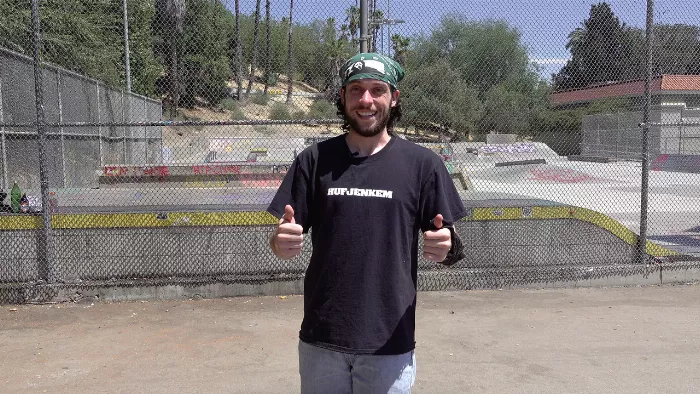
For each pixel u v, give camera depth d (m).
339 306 2.23
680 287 6.72
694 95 27.16
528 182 20.55
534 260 6.84
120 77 18.44
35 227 6.17
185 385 4.14
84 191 9.20
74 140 13.59
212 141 19.48
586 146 27.12
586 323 5.46
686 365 4.45
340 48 8.90
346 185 2.25
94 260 6.34
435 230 2.20
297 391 4.04
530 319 5.59
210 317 5.68
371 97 2.23
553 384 4.12
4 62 10.55
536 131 15.66
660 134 26.98
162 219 6.39
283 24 17.52
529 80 14.04
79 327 5.40
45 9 12.60
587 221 6.86
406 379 2.28
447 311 5.85
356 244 2.22
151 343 4.98
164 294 6.28
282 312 5.83
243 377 4.27
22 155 11.23
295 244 2.17
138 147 18.61
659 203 14.48
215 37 12.74
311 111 11.48
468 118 15.83
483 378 4.23
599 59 7.29
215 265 6.50
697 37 7.48
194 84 14.12
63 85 13.02
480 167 24.39
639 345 4.88
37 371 4.39
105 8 17.12
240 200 8.14
